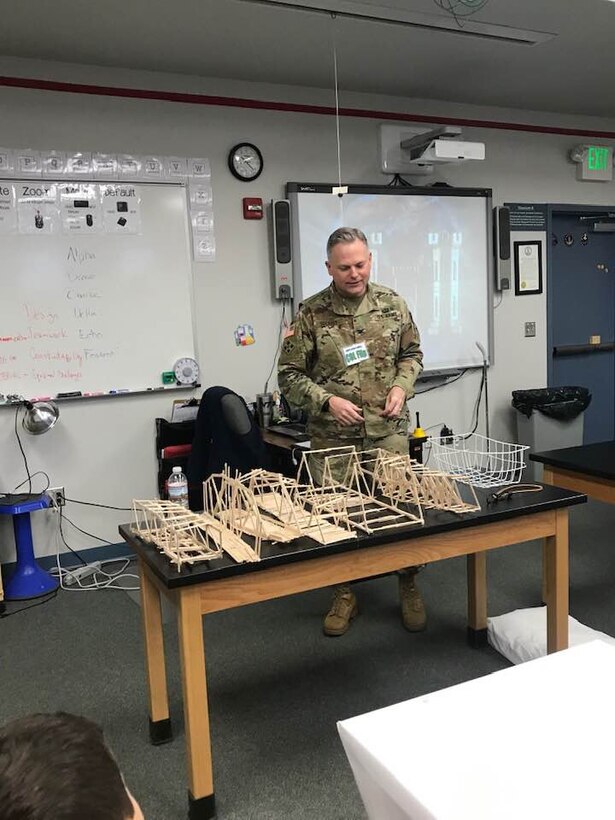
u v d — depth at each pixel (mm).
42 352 3707
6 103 3535
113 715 2340
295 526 1912
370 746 870
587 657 1071
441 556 1996
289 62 3789
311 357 2742
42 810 482
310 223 4242
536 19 3363
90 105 3703
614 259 5711
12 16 3070
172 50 3529
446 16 3264
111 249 3807
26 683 2580
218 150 4031
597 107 5012
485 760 838
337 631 2848
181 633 1713
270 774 1990
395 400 2490
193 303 4035
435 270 4684
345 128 4383
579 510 4461
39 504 3475
